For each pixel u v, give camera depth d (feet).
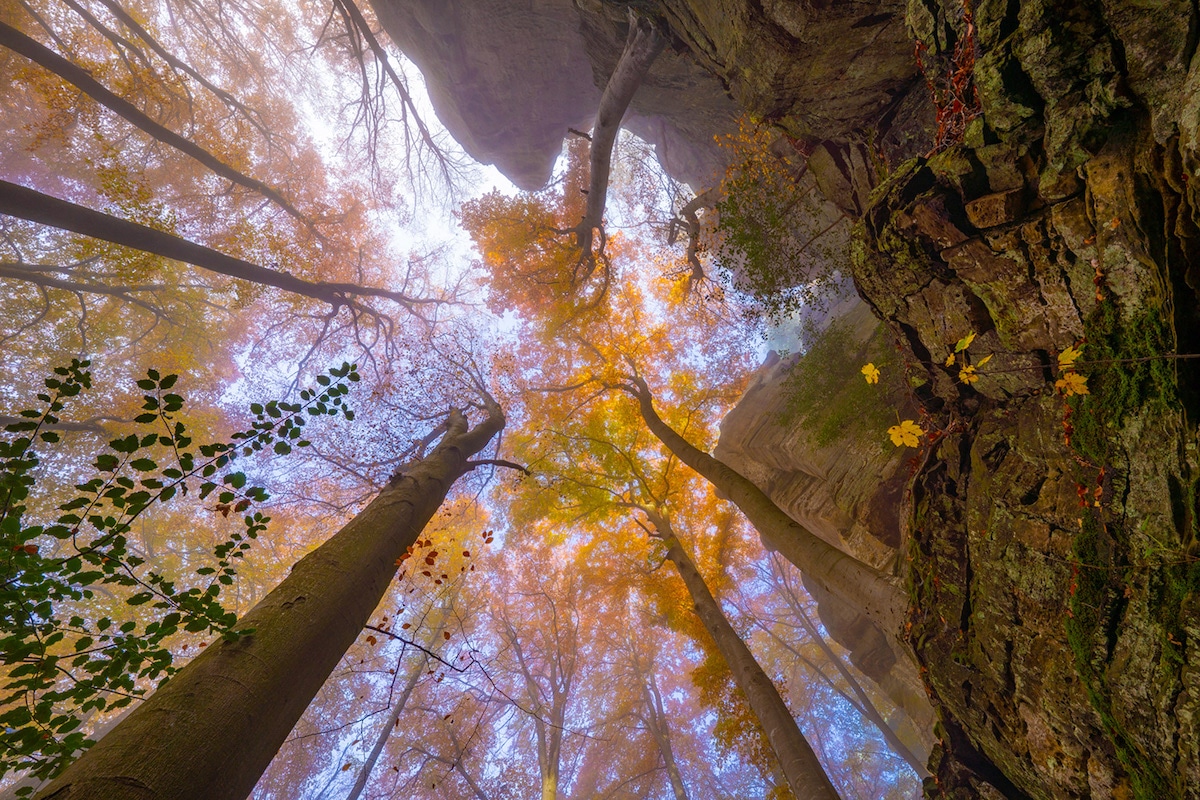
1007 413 13.65
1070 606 10.95
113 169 36.99
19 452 9.32
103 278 50.80
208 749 7.98
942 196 11.84
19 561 8.80
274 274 43.52
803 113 21.24
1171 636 8.72
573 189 55.93
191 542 57.06
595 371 55.88
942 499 15.79
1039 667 12.25
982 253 11.82
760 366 55.31
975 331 13.15
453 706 62.18
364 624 13.70
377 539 15.43
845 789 78.74
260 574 57.93
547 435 52.24
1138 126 8.74
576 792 73.51
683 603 47.73
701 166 55.62
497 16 46.73
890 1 15.90
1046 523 12.06
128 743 7.68
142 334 57.00
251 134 63.31
